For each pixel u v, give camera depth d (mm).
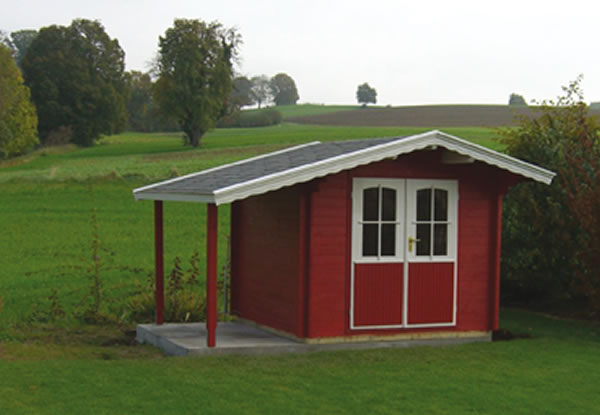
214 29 79438
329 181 10367
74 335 12172
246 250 12070
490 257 11578
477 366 9375
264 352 10016
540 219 14477
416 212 10984
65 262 20984
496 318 11547
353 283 10539
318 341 10352
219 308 14586
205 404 7285
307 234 10312
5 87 73125
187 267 20250
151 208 33875
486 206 11531
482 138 60875
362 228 10602
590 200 12648
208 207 9656
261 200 11516
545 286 15180
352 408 7270
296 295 10430
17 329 12438
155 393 7637
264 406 7250
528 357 10031
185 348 9883
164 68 77625
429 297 11078
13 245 24094
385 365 9273
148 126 115750
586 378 8859
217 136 89438
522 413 7328
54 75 84812
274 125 111625
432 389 8086
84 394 7578
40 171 51656
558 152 14664
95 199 36062
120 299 15594
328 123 108438
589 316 14234
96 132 85750
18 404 7191
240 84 164000
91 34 87562
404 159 10852
